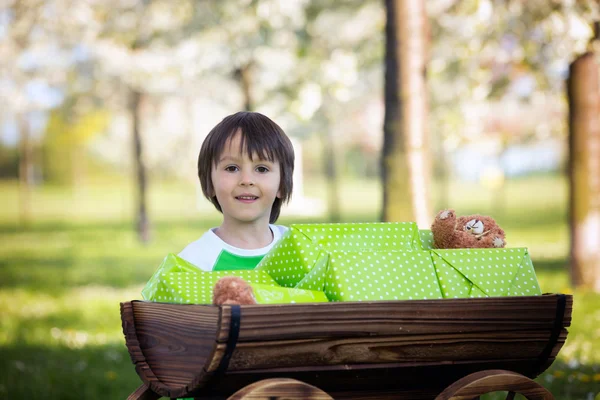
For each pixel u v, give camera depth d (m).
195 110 20.86
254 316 1.87
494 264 2.33
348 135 27.12
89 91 17.70
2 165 42.75
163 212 29.58
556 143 29.09
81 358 6.11
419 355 2.11
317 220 21.00
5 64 15.15
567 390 4.39
